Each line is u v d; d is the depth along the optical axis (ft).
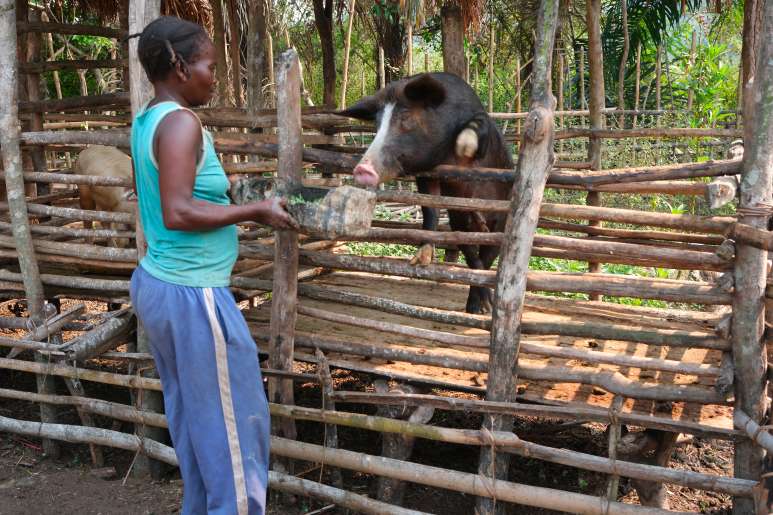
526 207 9.68
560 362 12.25
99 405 13.23
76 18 32.60
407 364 12.36
